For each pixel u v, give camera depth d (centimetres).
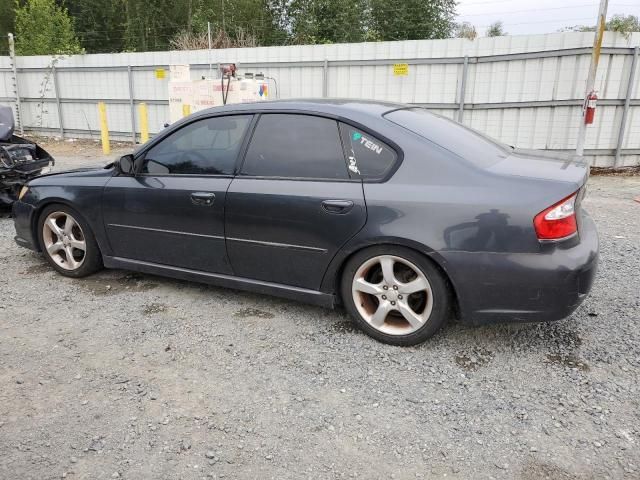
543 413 269
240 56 1261
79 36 3241
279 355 326
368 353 329
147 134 1328
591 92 854
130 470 231
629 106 951
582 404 276
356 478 225
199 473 229
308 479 225
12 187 638
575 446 244
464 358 322
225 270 384
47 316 381
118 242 424
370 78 1129
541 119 980
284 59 1211
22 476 227
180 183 386
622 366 311
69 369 311
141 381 298
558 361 318
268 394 286
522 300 298
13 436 252
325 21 2728
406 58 1081
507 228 293
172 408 274
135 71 1412
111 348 335
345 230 329
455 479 225
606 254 513
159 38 3130
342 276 346
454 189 307
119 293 423
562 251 293
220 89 1035
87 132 1548
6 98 1630
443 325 325
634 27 908
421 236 308
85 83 1499
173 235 395
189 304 402
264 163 360
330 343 341
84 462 236
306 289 358
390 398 282
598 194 802
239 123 375
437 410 272
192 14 3034
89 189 425
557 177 303
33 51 2056
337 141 340
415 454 240
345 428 258
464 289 306
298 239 346
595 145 966
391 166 324
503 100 1012
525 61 973
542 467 231
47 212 450
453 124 385
